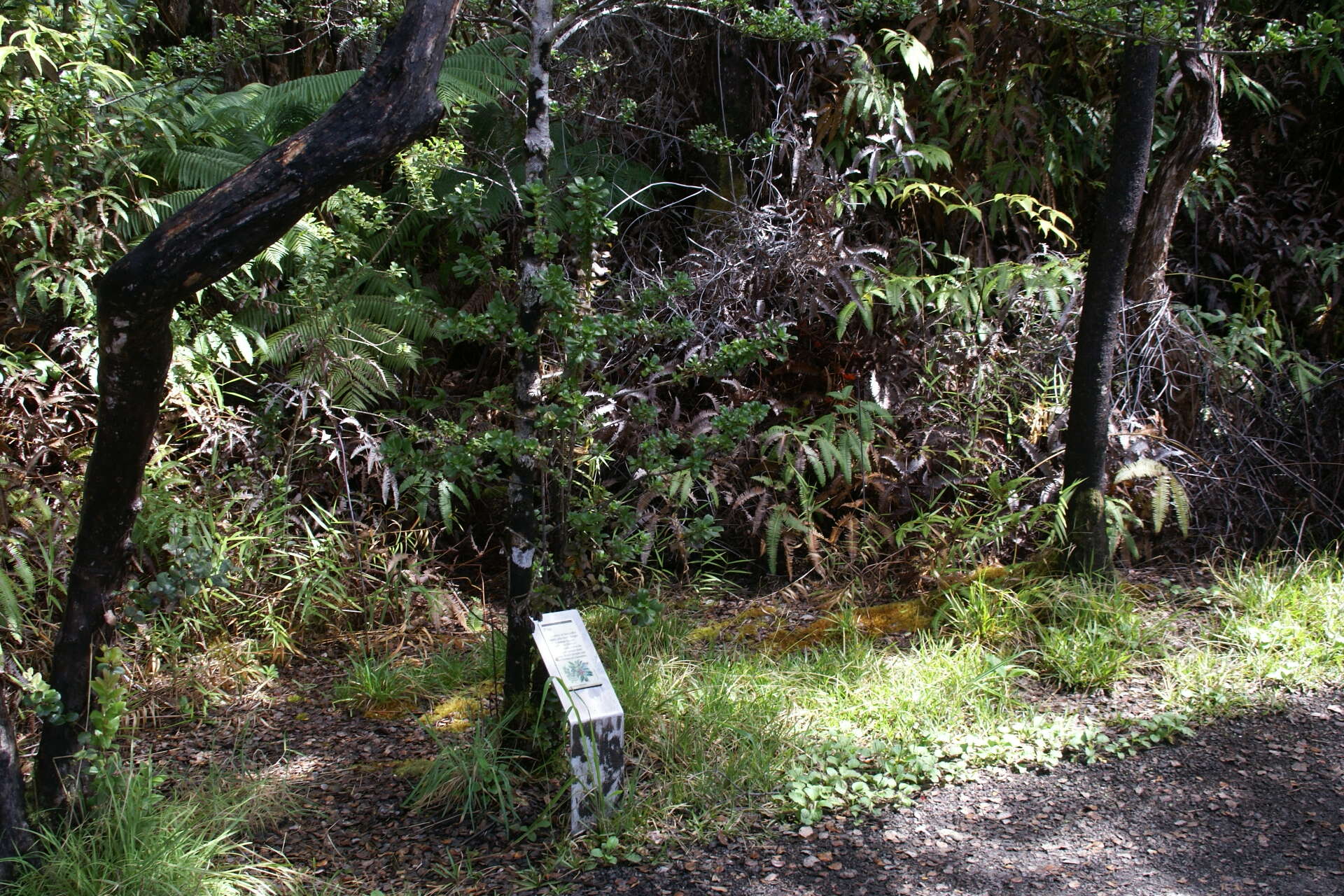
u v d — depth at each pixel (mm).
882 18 5508
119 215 4602
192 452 4473
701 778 2965
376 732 3512
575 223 2834
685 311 4941
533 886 2568
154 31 5859
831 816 2863
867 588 4473
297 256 4699
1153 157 5535
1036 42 5430
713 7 3246
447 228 5371
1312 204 5871
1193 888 2492
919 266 5430
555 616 2867
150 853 2508
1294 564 4449
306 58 6082
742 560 4734
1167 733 3244
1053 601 3992
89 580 2561
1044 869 2588
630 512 3062
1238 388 4934
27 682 2484
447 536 4988
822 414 4980
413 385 5180
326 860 2707
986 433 4879
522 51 4789
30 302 4527
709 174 5441
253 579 4191
